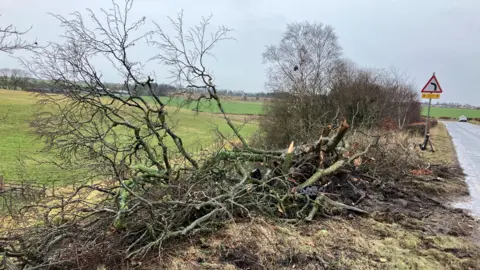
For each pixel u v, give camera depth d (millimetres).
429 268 3836
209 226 4555
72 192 4281
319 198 5449
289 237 4449
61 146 4340
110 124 4684
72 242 3775
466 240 4758
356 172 7660
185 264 3744
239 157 6004
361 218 5406
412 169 9086
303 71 18250
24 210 4055
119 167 4359
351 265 3857
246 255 3959
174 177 5020
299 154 6602
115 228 4000
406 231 4969
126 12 4836
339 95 16344
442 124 41562
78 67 4188
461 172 9422
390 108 18375
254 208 5188
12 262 3514
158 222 3947
